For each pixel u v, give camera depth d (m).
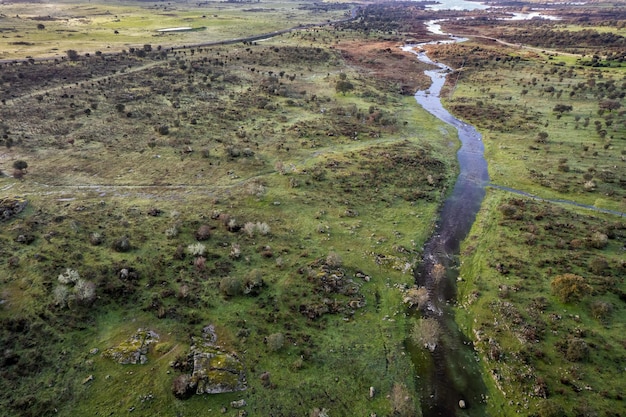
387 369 39.56
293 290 47.12
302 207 64.44
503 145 92.50
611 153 85.62
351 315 45.25
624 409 35.19
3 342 37.25
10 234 51.47
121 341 38.47
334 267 51.25
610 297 46.94
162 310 41.75
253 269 49.81
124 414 32.91
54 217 55.97
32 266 46.00
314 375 37.88
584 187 72.69
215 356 37.78
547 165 81.62
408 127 103.00
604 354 40.06
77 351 37.34
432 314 46.97
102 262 47.88
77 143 79.88
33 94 102.19
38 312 40.31
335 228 59.91
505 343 42.34
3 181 65.44
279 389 36.16
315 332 42.38
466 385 38.75
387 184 73.69
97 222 56.00
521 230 60.72
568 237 58.59
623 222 62.38
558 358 40.03
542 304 46.34
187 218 58.88
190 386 34.94
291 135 91.38
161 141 83.38
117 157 76.12
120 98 104.06
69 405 33.28
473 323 45.56
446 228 63.16
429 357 41.38
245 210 62.44
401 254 55.62
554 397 36.69
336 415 34.84
